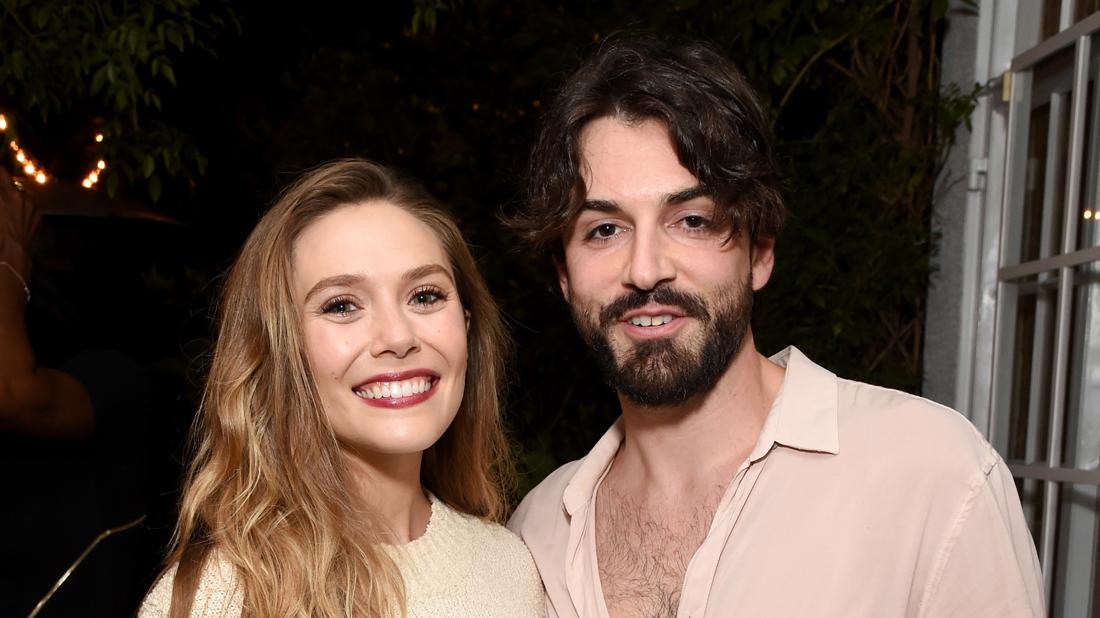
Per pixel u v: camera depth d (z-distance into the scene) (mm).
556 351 3643
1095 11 2236
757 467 1657
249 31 3969
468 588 1691
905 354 3137
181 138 3033
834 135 3111
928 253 3047
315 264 1583
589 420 3605
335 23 4031
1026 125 2578
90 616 1863
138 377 2051
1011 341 2596
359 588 1545
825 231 3094
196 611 1492
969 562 1536
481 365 1893
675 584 1689
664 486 1755
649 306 1623
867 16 3098
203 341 3359
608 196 1623
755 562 1601
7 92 2852
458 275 1787
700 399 1711
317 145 3990
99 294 2674
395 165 3953
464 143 3932
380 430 1563
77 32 2795
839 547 1574
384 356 1554
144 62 2830
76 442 1889
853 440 1636
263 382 1622
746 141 1673
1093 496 2082
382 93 3967
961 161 2904
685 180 1600
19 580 1797
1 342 1750
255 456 1587
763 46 3154
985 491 1551
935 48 3107
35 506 1826
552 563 1817
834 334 3080
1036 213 2512
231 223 3992
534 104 3846
